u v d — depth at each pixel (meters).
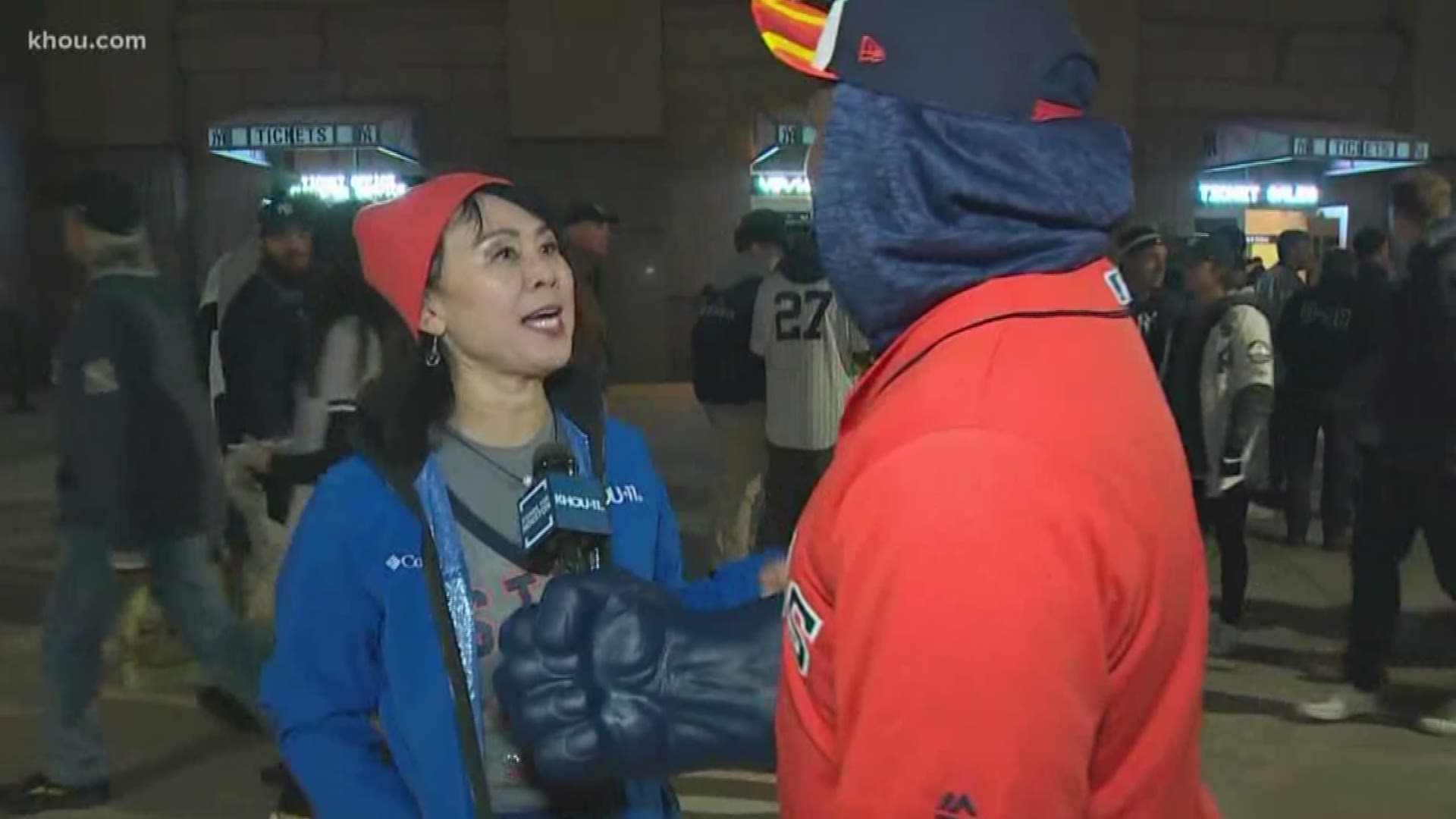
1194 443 5.26
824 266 1.03
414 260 1.76
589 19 16.66
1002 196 0.98
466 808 1.66
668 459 10.78
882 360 1.02
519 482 1.82
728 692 1.25
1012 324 0.97
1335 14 17.84
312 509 1.77
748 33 16.78
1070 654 0.85
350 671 1.75
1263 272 10.88
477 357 1.81
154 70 16.86
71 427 3.90
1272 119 17.69
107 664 5.24
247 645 4.24
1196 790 1.07
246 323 4.38
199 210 17.23
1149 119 17.59
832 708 0.98
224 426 4.51
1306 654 5.49
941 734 0.84
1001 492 0.87
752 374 5.67
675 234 17.03
